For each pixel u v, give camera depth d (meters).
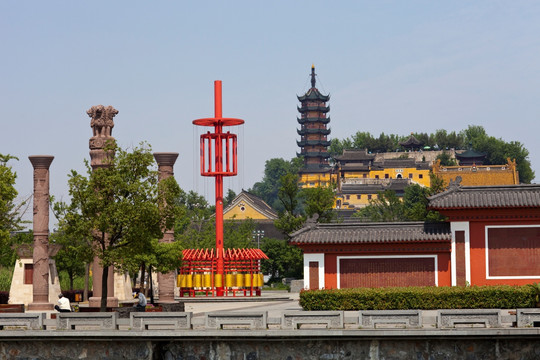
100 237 49.75
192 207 136.62
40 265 57.28
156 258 61.38
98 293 58.66
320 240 51.75
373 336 35.56
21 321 38.00
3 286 77.62
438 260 51.22
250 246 112.62
